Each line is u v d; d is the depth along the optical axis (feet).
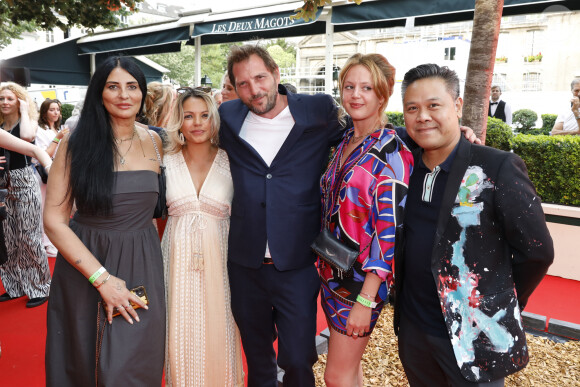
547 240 5.12
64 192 6.65
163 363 7.36
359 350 6.77
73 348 6.82
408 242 5.89
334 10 20.72
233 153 7.77
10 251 13.48
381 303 6.55
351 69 6.49
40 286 13.76
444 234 5.38
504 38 106.73
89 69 41.37
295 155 7.48
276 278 7.48
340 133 7.72
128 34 32.86
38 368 9.95
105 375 6.58
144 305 6.86
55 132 19.03
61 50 39.40
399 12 18.56
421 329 5.79
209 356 7.79
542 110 51.78
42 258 13.78
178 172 7.80
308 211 7.50
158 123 10.24
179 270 7.63
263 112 7.51
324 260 6.69
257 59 7.29
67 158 6.60
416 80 5.43
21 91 13.60
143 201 7.02
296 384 7.57
